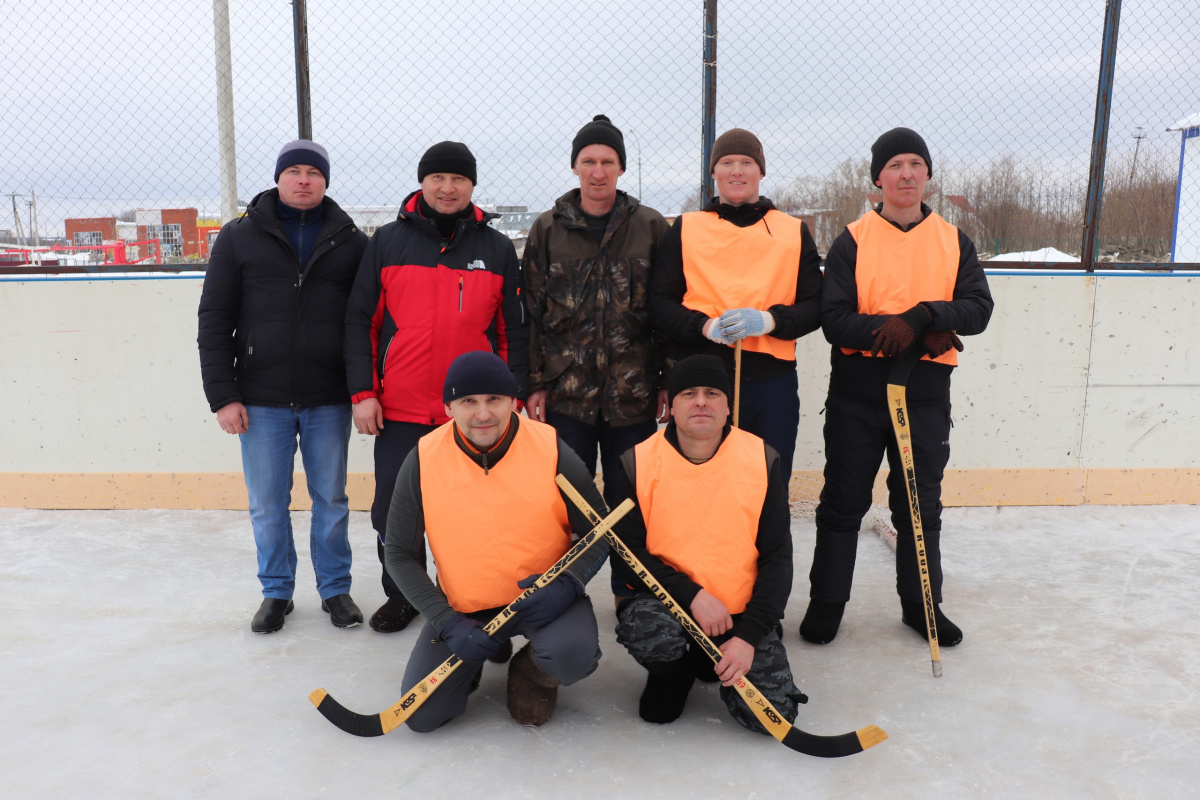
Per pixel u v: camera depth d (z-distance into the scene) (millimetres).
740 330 2428
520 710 2115
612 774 1909
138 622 2799
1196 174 3834
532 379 2830
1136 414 3967
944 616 2637
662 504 2127
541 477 2107
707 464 2104
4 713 2199
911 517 2498
